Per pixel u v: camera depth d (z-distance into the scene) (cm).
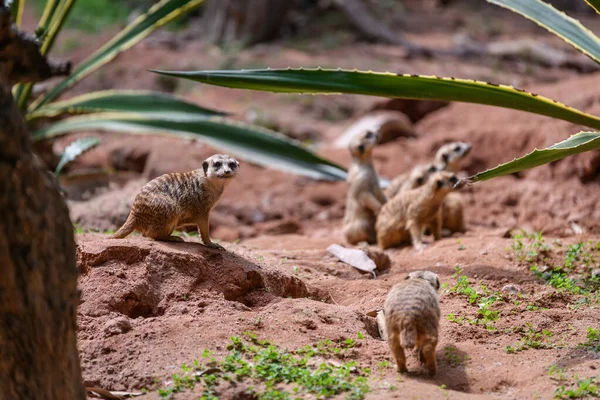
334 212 1449
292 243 1095
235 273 704
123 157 1661
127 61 2278
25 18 2655
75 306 487
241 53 2345
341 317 666
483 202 1341
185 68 2220
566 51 2570
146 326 624
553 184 1300
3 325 453
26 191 443
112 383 572
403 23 2888
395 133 1745
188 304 667
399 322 566
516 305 733
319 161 1212
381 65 2253
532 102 699
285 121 1883
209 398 526
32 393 464
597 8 750
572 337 664
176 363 577
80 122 1227
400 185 1200
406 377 579
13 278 445
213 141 1205
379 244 1065
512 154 1450
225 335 614
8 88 447
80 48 2419
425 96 710
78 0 2831
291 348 604
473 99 708
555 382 570
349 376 564
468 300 742
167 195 708
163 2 1131
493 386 574
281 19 2534
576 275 809
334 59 2303
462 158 1205
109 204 1170
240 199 1505
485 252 870
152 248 689
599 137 635
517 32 2886
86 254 678
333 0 2581
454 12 3144
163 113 1212
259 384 548
